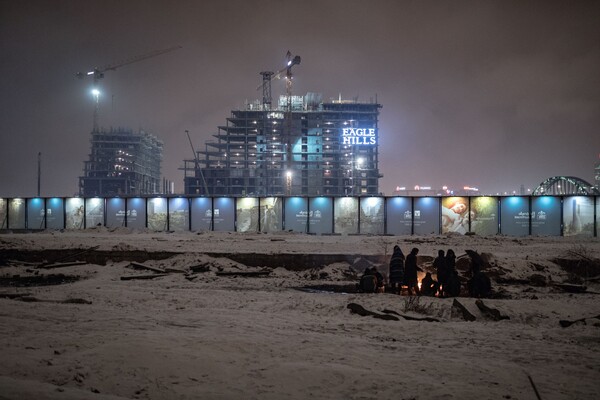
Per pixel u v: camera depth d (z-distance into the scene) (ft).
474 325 40.47
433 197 147.84
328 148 586.86
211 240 114.01
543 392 22.27
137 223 155.12
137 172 645.51
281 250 93.97
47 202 157.58
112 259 92.12
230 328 35.65
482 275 59.11
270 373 23.40
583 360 28.40
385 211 148.66
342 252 91.04
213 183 551.59
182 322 37.93
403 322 41.09
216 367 23.85
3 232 152.15
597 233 137.69
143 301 52.75
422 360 27.17
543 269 75.97
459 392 21.56
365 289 62.28
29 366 22.25
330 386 22.00
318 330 36.91
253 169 559.38
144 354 24.88
